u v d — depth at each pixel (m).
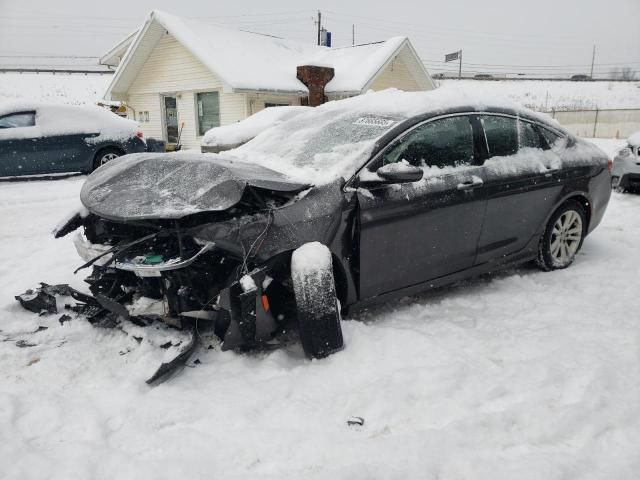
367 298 3.24
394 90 4.09
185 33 15.65
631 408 2.41
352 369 2.78
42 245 5.48
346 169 3.13
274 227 2.87
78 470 2.05
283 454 2.16
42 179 10.27
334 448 2.18
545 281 4.14
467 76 56.66
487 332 3.23
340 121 3.80
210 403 2.52
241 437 2.27
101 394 2.61
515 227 3.93
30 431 2.33
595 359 2.81
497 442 2.22
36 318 3.43
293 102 16.77
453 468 2.05
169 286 2.94
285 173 3.30
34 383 2.70
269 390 2.62
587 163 4.37
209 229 2.80
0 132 9.52
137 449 2.22
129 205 2.83
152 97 17.89
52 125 9.98
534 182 3.94
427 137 3.47
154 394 2.61
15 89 40.41
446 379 2.64
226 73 14.73
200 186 2.91
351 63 17.52
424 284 3.51
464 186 3.50
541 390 2.56
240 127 9.80
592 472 2.03
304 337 2.84
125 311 2.97
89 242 3.32
